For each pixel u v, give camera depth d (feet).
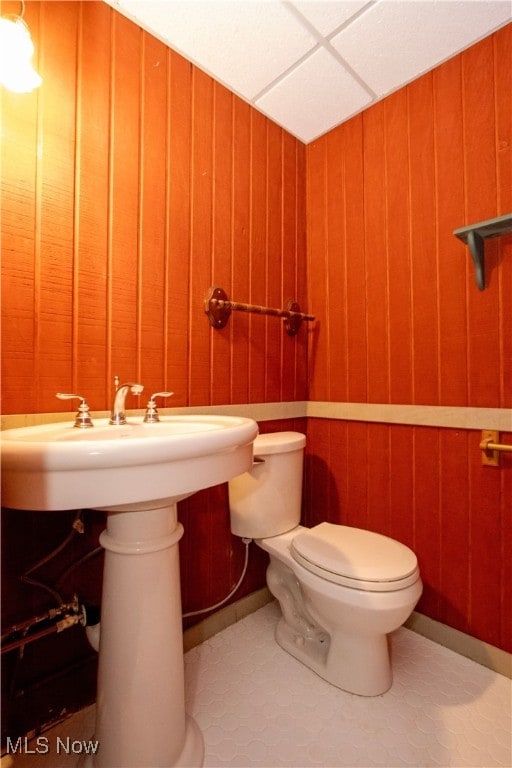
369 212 4.88
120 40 3.57
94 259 3.40
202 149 4.26
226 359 4.52
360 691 3.48
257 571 4.95
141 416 3.60
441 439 4.27
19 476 1.97
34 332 3.06
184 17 3.61
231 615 4.58
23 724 3.00
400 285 4.58
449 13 3.58
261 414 4.91
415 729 3.15
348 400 5.09
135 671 2.55
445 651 4.09
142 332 3.74
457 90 4.09
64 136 3.21
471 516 4.03
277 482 4.32
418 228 4.42
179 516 4.08
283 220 5.23
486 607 3.90
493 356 3.89
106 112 3.47
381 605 3.06
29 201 3.02
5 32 2.60
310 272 5.55
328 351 5.33
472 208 4.00
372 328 4.86
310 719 3.25
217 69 4.25
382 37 3.84
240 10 3.54
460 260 4.10
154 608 2.61
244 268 4.72
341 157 5.17
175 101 4.01
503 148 3.78
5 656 2.95
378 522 4.78
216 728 3.17
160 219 3.88
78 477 1.97
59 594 3.10
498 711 3.32
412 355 4.48
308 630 4.05
